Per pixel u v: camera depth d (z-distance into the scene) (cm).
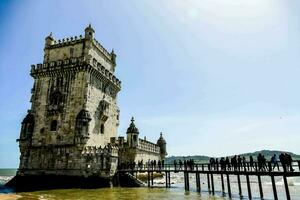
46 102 4466
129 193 3328
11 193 3294
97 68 4559
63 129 4156
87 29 4681
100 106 4609
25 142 4291
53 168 4006
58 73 4531
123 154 5225
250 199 2986
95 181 3781
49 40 4994
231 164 3284
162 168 4631
